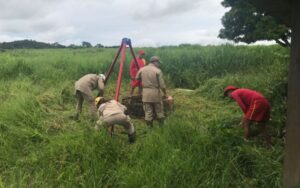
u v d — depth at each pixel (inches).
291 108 158.1
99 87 352.2
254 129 292.0
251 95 276.4
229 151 241.3
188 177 217.6
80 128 313.0
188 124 283.7
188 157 232.5
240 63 553.9
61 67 562.3
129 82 529.3
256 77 451.2
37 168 236.2
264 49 590.6
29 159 246.7
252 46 623.8
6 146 265.7
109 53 714.8
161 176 213.9
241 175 224.4
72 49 1096.8
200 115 350.3
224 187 213.3
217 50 587.5
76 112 351.6
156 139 263.7
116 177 225.6
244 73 516.7
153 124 339.0
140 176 216.2
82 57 643.5
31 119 314.3
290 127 159.0
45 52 876.6
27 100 352.2
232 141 255.8
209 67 557.6
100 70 546.6
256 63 554.3
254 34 453.1
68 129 312.7
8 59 580.1
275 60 519.2
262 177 218.2
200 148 244.2
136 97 386.0
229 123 302.2
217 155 234.1
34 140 281.3
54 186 222.1
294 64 155.7
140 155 247.9
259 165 227.6
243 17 459.5
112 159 247.1
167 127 279.9
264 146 270.5
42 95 412.5
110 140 260.8
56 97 409.4
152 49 721.6
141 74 336.2
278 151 247.8
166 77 546.9
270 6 176.4
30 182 225.9
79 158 242.2
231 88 297.4
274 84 379.2
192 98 447.8
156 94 331.6
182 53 597.6
